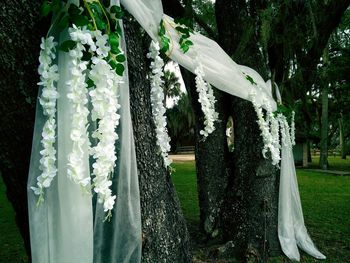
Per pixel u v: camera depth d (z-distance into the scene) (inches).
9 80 65.0
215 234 180.7
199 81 106.2
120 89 73.8
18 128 67.6
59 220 65.9
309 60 212.2
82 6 63.8
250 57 170.2
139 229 78.4
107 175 63.8
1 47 63.4
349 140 1243.2
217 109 183.6
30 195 64.9
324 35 198.5
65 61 64.1
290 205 175.8
